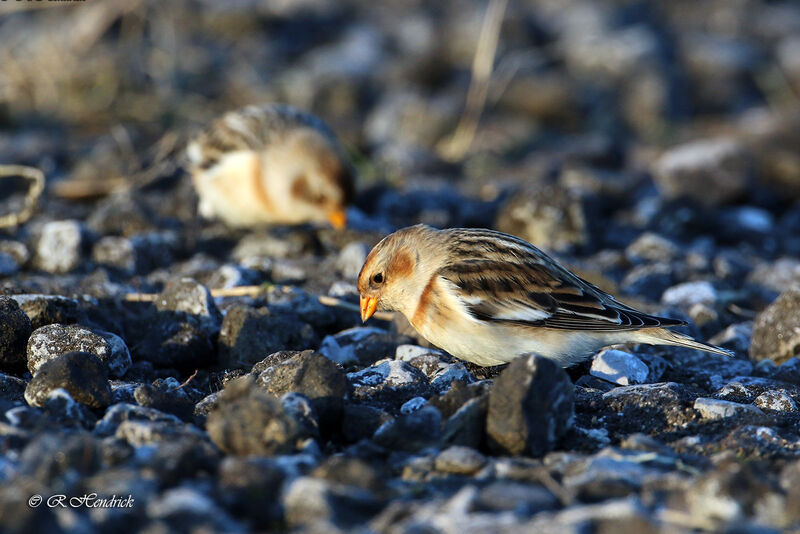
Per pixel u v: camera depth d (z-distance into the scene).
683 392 7.84
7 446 5.88
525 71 23.41
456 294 8.10
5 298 7.91
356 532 4.92
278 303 9.65
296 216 12.88
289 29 25.73
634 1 29.62
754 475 5.39
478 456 5.97
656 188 16.75
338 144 13.14
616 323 8.02
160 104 19.34
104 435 6.35
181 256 12.60
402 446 6.37
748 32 28.52
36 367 7.74
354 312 9.93
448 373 7.89
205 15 24.78
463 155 18.17
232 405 6.09
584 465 6.01
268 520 5.16
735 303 11.35
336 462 5.57
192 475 5.51
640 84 22.55
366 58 23.66
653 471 5.94
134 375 8.23
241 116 13.28
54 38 19.98
